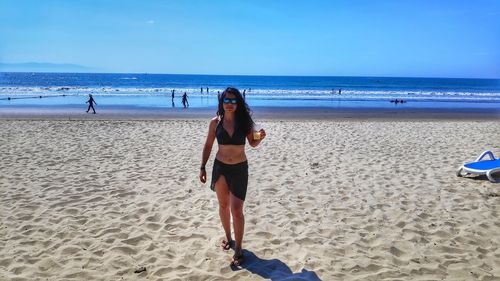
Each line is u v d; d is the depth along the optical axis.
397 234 4.82
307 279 3.69
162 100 34.78
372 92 50.97
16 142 11.09
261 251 4.32
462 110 27.59
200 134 12.96
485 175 7.66
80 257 4.18
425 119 21.41
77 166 8.27
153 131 13.64
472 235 4.80
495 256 4.24
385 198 6.23
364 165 8.52
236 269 3.92
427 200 6.13
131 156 9.35
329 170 8.02
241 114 3.91
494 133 13.82
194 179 7.31
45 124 15.38
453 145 11.21
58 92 43.84
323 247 4.41
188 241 4.60
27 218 5.30
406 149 10.50
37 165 8.31
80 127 14.55
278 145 10.81
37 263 4.05
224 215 4.30
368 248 4.43
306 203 5.96
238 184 3.94
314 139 11.95
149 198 6.16
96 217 5.34
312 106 29.88
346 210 5.67
